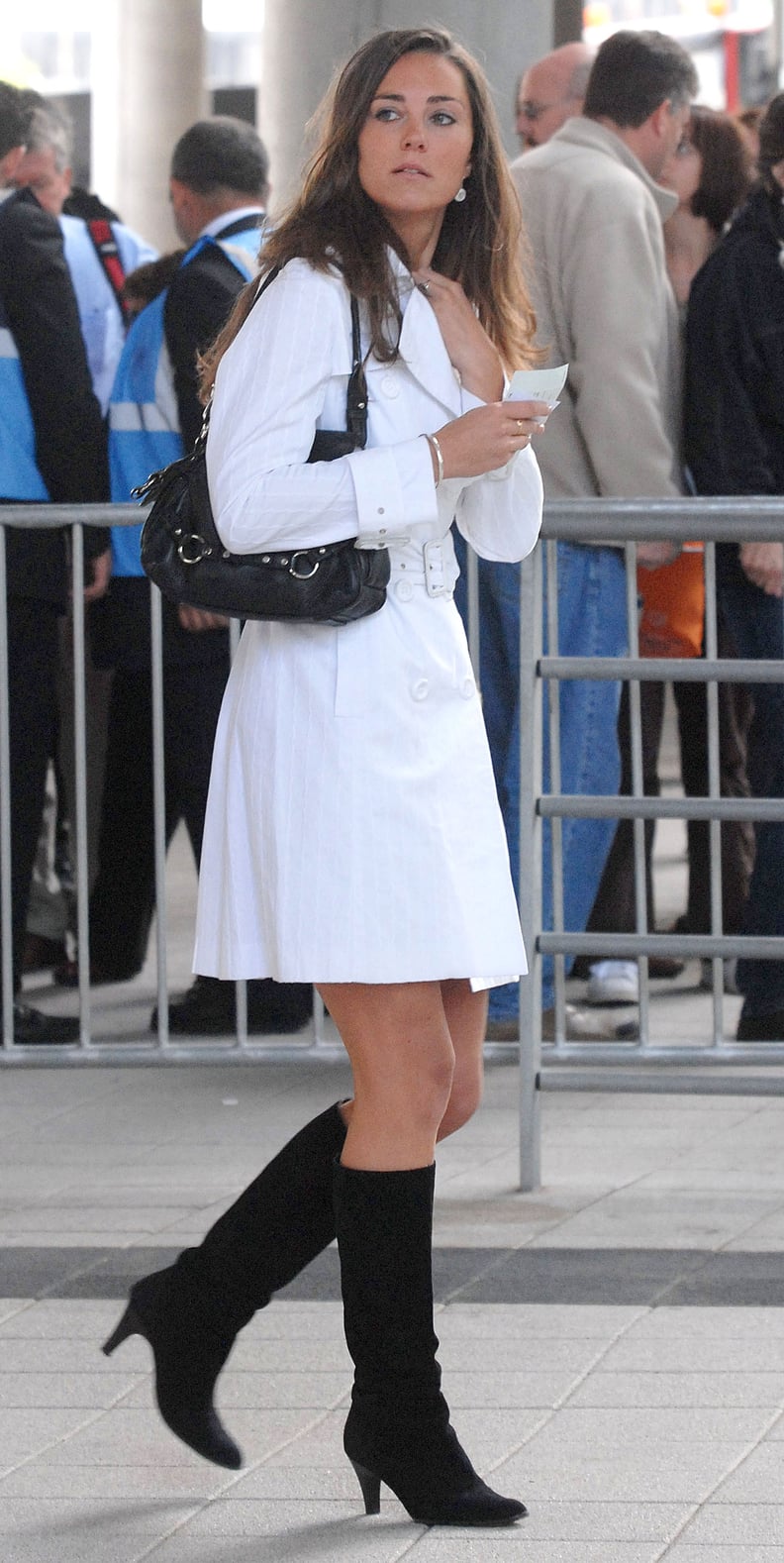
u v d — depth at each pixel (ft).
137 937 38.11
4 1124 29.35
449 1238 23.25
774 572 30.58
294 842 15.57
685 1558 15.31
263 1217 16.70
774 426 31.60
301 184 16.26
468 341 16.08
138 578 33.32
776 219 31.45
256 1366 19.60
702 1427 17.85
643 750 35.96
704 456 31.55
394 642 15.64
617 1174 26.00
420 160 15.71
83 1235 23.68
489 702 30.30
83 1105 30.45
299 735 15.61
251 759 15.92
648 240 30.40
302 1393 18.93
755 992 30.76
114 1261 22.63
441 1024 16.06
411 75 15.88
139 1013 35.27
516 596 29.94
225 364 15.60
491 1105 29.73
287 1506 16.58
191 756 33.45
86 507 27.99
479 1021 17.13
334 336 15.46
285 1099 30.63
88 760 41.09
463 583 29.99
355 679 15.52
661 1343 19.92
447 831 15.75
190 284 32.27
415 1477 15.98
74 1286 21.88
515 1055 26.30
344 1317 16.26
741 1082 24.75
